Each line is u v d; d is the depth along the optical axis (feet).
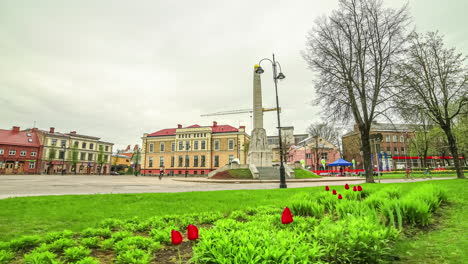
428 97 61.98
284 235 9.85
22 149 203.51
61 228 17.58
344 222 11.18
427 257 10.40
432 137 143.13
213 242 9.20
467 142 119.75
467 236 12.58
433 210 17.89
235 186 65.05
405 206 15.43
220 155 207.51
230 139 208.13
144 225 17.08
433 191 20.49
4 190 48.14
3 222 19.01
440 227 14.64
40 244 13.51
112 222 18.12
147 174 221.05
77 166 236.63
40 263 10.20
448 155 171.53
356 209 15.02
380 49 54.95
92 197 32.32
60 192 44.75
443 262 9.84
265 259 7.43
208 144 208.95
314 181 82.79
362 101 56.39
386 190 23.93
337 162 130.11
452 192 26.94
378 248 9.50
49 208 24.75
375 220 12.16
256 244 8.63
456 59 58.03
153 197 32.78
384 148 201.77
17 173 196.34
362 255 9.57
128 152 354.54
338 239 9.73
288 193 35.29
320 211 17.31
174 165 216.54
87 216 21.31
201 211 23.32
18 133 213.25
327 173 157.58
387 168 175.83
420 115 60.49
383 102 56.18
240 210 22.53
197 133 214.07
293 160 222.69
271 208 21.22
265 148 112.88
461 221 15.56
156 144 227.61
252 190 41.50
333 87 58.54
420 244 11.94
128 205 27.07
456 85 58.39
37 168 209.77
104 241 13.25
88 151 246.68
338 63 59.21
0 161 191.42
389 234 10.69
